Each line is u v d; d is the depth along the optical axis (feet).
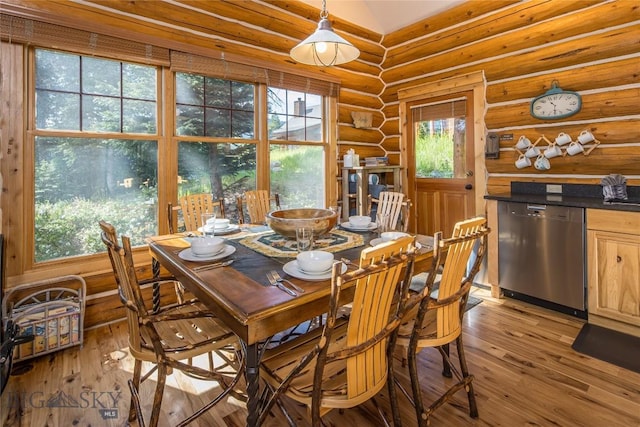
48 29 7.50
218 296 4.04
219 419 5.50
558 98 9.77
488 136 11.43
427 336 5.18
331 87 12.92
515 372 6.61
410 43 13.38
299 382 4.17
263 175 11.34
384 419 4.76
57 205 8.09
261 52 11.08
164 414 5.59
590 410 5.57
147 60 8.87
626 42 8.52
